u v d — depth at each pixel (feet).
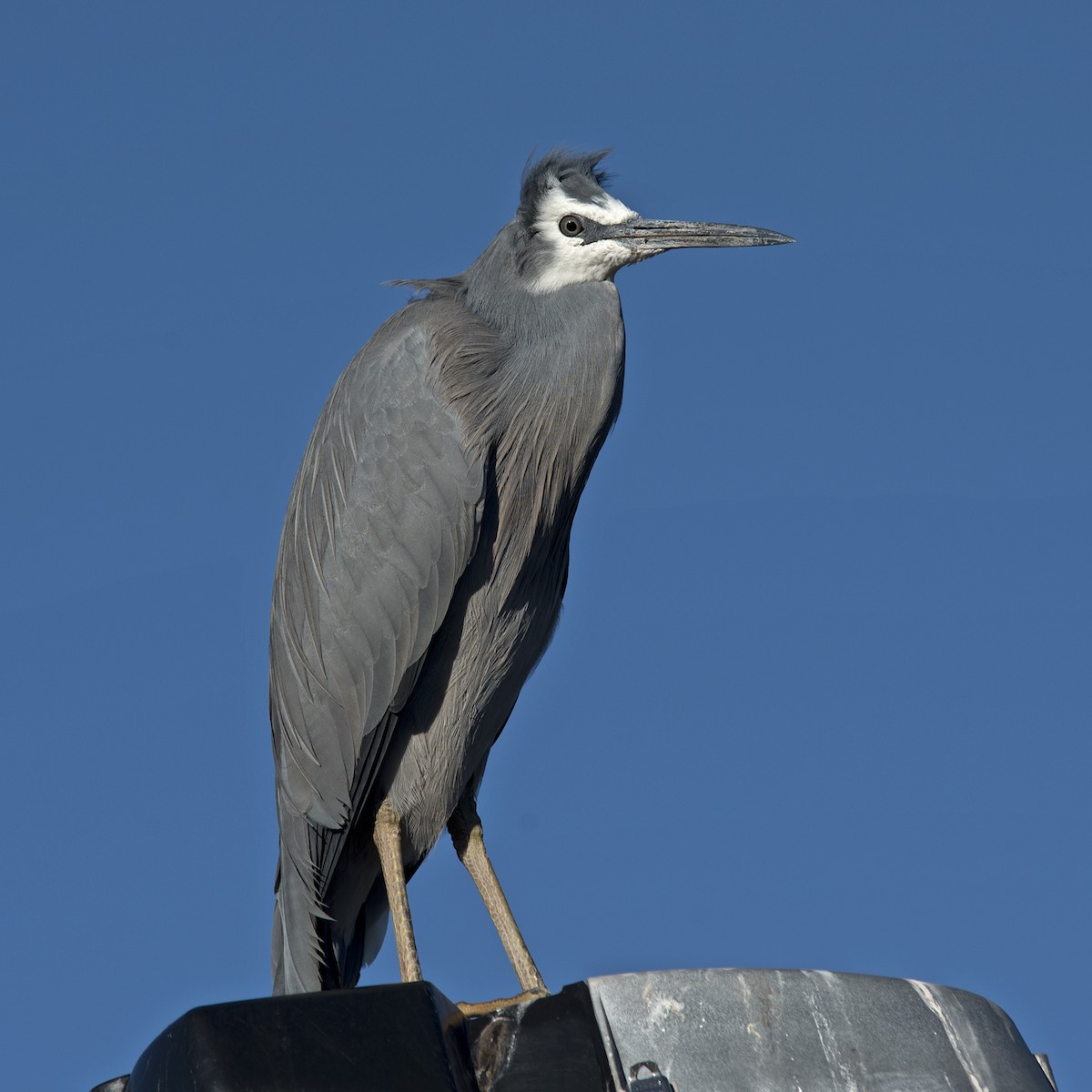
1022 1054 22.00
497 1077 20.43
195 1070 19.34
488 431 34.06
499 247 36.60
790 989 20.72
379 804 34.17
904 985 21.63
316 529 35.22
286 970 33.99
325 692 34.22
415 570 33.53
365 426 34.81
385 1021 19.94
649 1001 20.43
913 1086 20.27
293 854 34.68
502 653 34.71
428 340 34.86
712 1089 19.75
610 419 35.88
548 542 35.50
